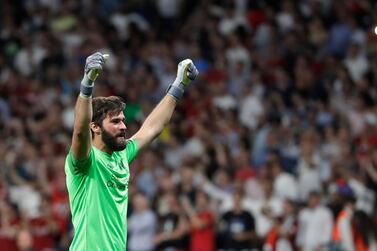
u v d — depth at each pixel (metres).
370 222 38.44
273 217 41.84
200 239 42.88
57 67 59.03
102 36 61.06
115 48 60.03
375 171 44.59
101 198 22.22
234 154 48.41
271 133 48.28
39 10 63.59
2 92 58.38
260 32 58.06
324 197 44.09
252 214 42.34
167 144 50.22
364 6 58.78
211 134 49.94
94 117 22.44
